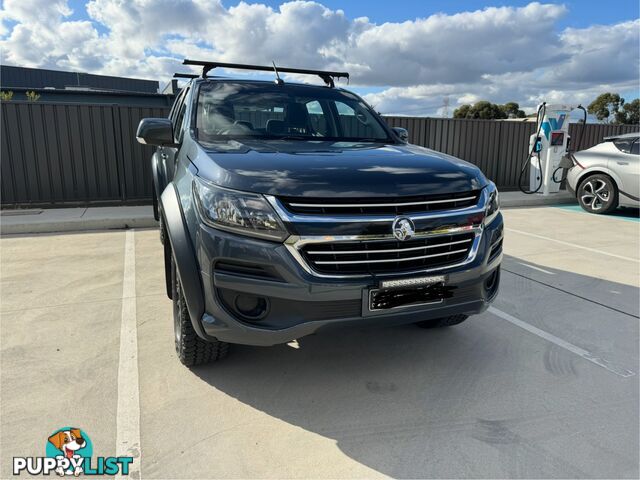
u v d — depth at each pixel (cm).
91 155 802
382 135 371
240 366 288
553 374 285
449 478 199
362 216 219
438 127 1037
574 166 882
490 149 1091
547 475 201
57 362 287
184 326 262
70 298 394
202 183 234
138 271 470
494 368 292
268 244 215
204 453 211
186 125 321
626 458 212
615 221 785
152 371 279
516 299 413
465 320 345
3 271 467
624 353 314
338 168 234
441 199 238
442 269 238
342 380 275
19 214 716
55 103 770
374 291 222
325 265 218
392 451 215
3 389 256
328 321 221
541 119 978
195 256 234
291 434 226
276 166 232
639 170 780
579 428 233
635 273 492
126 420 232
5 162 762
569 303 405
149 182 836
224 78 379
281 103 359
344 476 199
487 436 226
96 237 622
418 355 307
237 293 222
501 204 932
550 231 702
